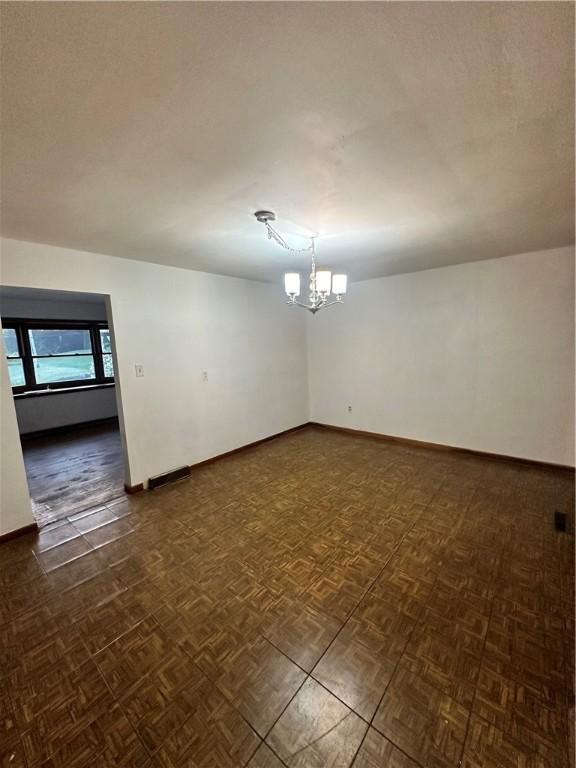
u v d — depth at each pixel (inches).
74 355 225.6
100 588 76.6
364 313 178.7
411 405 167.9
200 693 52.6
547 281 126.6
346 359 189.6
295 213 79.1
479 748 44.4
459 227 92.7
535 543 87.4
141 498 120.4
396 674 54.6
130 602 72.1
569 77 38.2
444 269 148.9
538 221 89.0
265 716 49.1
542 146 53.2
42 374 212.4
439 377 156.9
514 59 35.9
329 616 66.6
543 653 57.4
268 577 78.1
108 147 50.7
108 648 61.2
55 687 54.4
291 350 193.6
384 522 99.4
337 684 53.3
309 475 135.6
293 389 197.0
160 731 47.6
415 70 37.2
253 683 53.9
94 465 155.7
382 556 84.2
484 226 92.4
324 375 201.0
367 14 30.4
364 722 47.9
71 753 45.5
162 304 130.3
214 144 50.8
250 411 170.1
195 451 145.3
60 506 116.1
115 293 116.6
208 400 149.3
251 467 145.9
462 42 33.7
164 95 40.0
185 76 37.2
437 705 49.7
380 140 50.9
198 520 104.1
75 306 222.4
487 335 141.8
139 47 33.3
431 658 57.1
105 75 36.5
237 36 32.4
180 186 64.1
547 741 44.8
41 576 81.2
